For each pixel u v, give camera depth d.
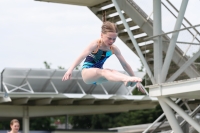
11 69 45.09
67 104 51.12
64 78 12.20
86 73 12.28
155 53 26.41
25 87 47.62
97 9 35.25
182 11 26.16
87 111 52.94
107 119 87.00
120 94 52.59
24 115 48.81
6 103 47.53
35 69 45.88
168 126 37.44
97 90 51.91
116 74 11.50
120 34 33.03
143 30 31.27
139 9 31.12
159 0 27.25
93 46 12.46
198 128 25.30
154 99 51.31
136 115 79.94
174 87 24.88
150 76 26.56
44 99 46.88
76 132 49.72
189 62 25.38
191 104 34.91
